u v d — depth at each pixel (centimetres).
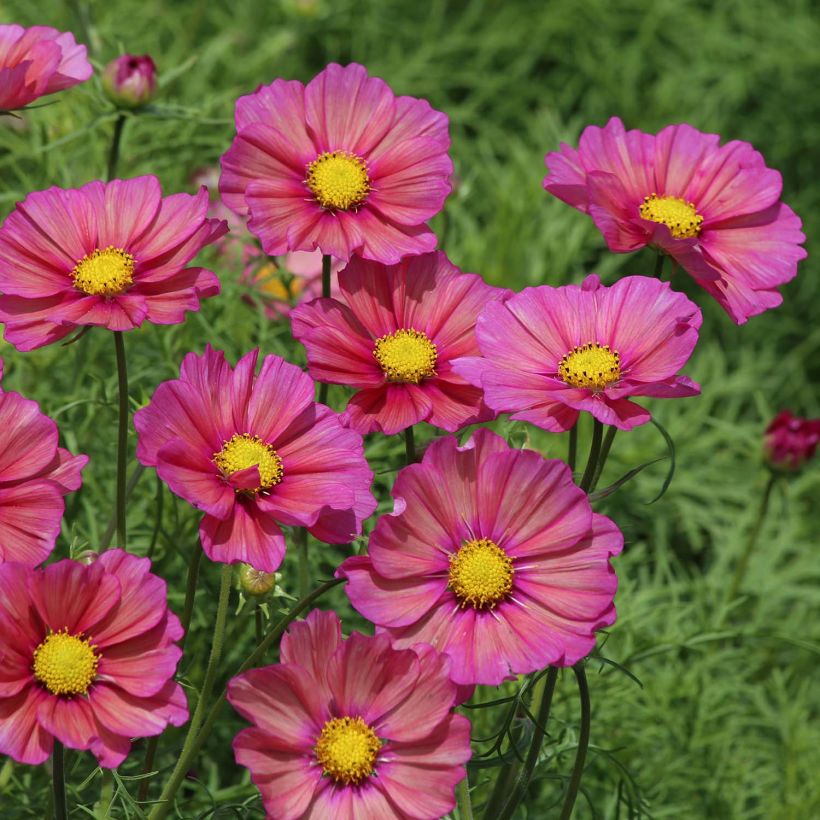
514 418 102
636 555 148
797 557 166
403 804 99
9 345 132
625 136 112
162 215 106
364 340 107
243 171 107
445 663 99
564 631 100
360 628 126
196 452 101
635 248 109
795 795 137
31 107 113
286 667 98
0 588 98
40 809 114
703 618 136
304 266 136
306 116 109
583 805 130
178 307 105
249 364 103
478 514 101
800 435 135
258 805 108
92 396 128
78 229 106
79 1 142
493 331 104
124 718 98
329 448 103
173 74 140
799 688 149
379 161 109
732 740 139
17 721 97
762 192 112
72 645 98
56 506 100
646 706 135
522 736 106
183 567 127
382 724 99
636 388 101
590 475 103
